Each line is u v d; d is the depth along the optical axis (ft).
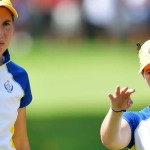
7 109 49.78
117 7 219.41
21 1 219.82
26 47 212.02
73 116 110.83
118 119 47.01
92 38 221.66
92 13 222.07
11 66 50.80
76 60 182.91
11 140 50.29
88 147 88.07
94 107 119.14
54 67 171.42
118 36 219.41
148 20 218.38
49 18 225.35
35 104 124.16
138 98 123.34
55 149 87.51
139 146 49.16
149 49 49.08
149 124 49.29
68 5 224.74
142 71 49.29
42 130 99.91
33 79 153.48
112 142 47.91
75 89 140.67
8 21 49.75
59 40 219.61
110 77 154.20
